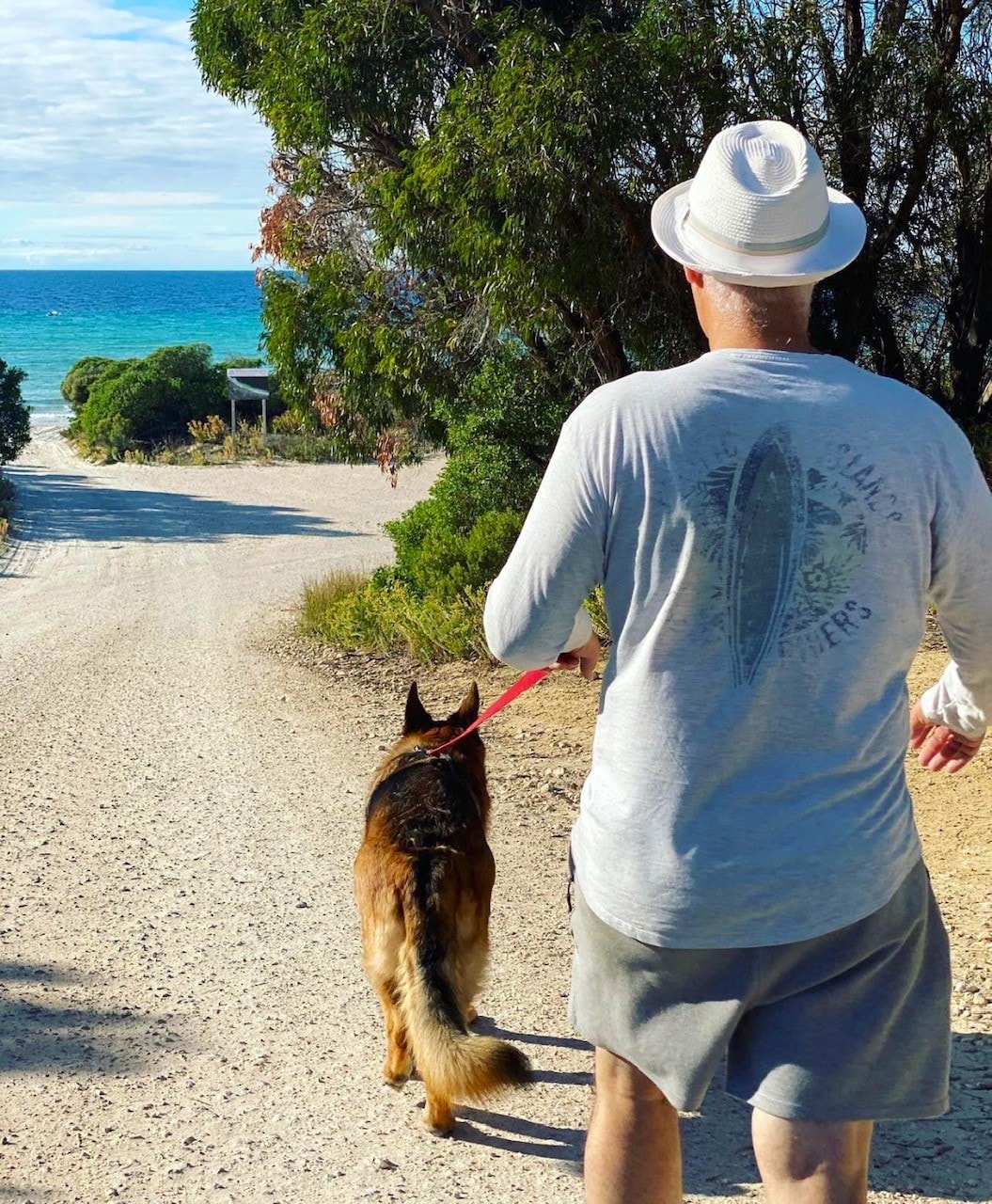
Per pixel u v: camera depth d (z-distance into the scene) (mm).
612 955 1955
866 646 1851
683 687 1861
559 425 14844
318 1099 3924
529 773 8047
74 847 6828
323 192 14516
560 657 2170
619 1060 2055
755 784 1850
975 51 11359
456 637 12438
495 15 11891
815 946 1860
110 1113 3836
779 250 1953
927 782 6879
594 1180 2100
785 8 10953
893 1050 1903
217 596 20281
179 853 6695
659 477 1860
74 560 25344
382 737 9633
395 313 14555
